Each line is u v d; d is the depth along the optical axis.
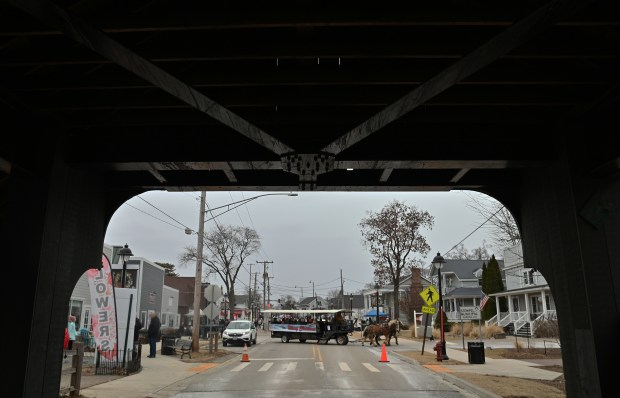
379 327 35.00
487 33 5.56
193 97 5.77
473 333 40.75
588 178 7.22
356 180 9.38
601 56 5.75
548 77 6.30
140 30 5.07
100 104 7.05
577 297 7.04
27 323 6.85
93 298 16.30
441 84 5.41
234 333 34.22
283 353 28.02
